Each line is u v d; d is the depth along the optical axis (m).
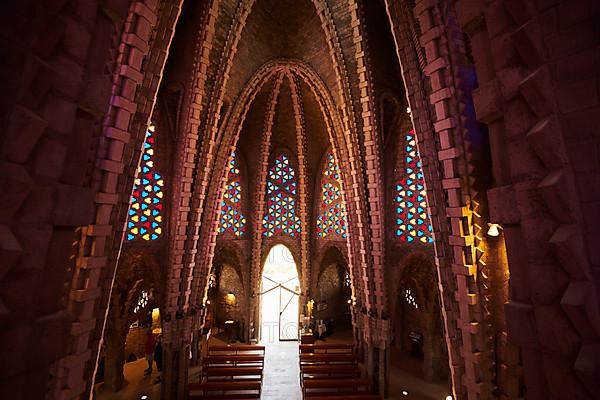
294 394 14.05
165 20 7.83
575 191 2.33
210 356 15.27
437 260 8.35
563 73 2.40
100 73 3.18
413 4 8.84
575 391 2.32
